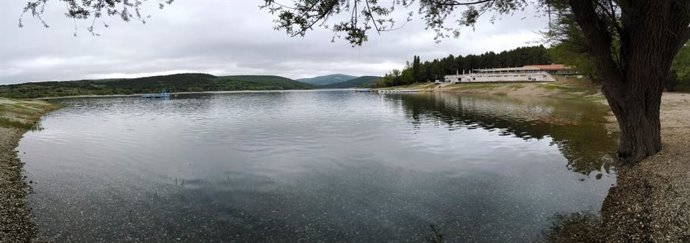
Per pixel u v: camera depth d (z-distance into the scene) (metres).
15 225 12.05
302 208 13.90
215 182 17.58
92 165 21.48
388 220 12.66
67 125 44.62
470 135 31.81
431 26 13.24
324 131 36.03
